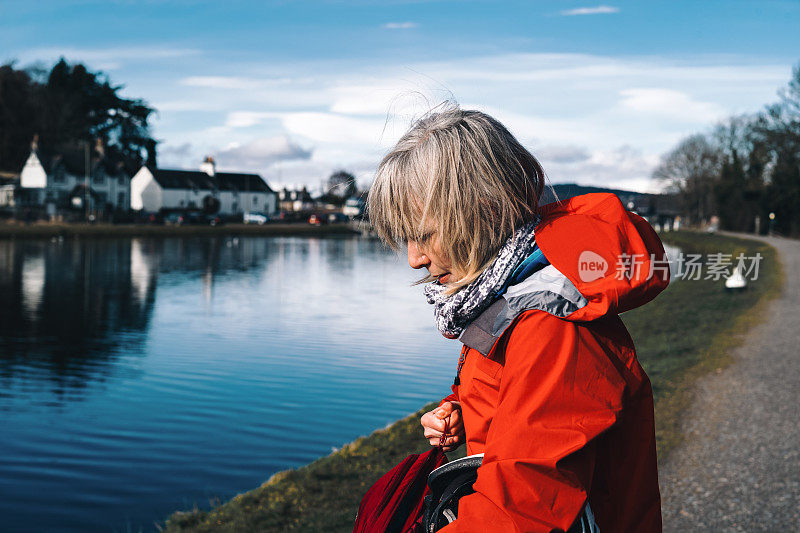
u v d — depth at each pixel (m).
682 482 5.37
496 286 1.02
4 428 9.52
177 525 4.97
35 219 70.88
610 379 0.96
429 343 15.70
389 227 1.16
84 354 14.83
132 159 103.81
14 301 23.41
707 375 9.13
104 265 37.00
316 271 35.28
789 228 51.16
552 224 1.03
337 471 5.75
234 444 8.67
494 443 0.95
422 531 1.17
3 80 95.06
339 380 11.98
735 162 63.53
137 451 8.51
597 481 1.02
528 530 0.88
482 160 1.05
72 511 6.77
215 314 20.73
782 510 4.76
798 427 6.68
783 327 13.28
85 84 104.25
